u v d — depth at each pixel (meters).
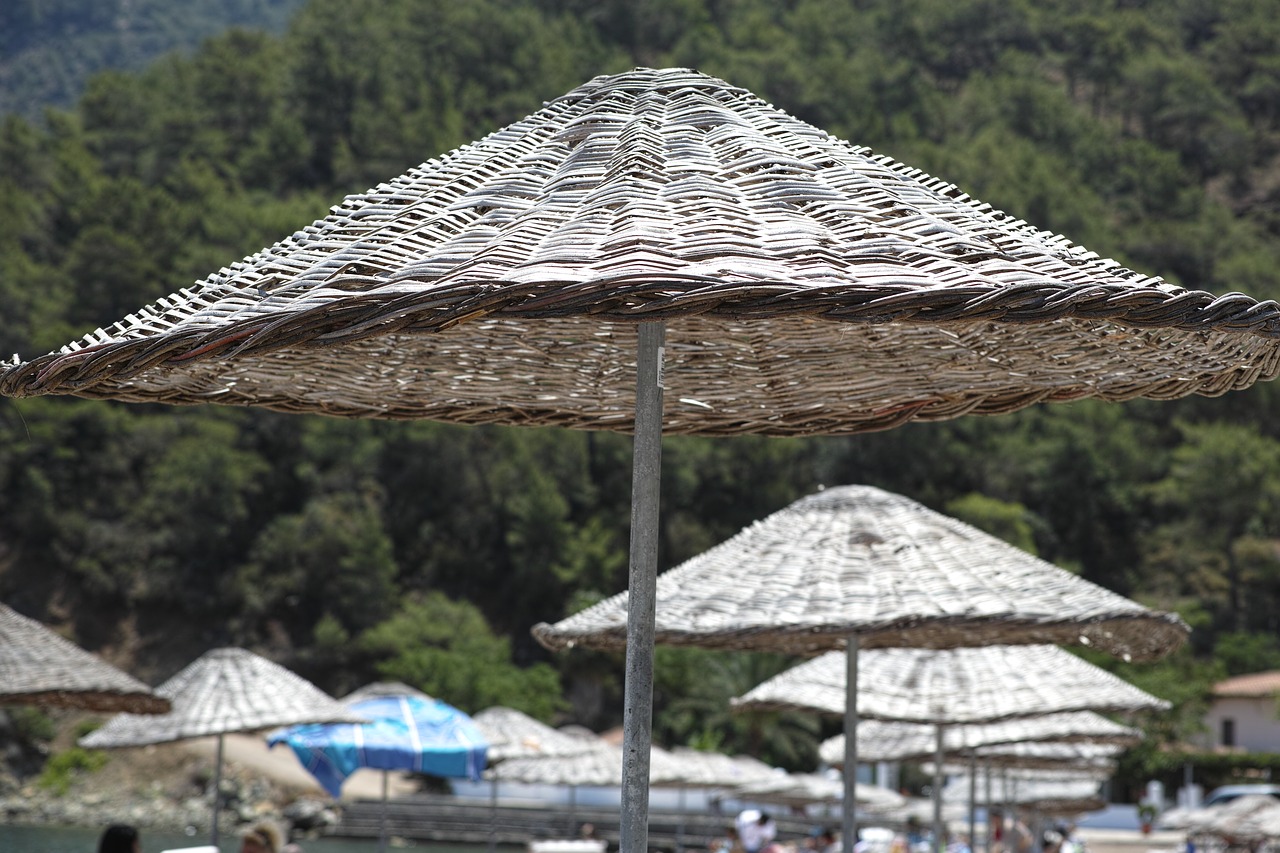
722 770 50.91
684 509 136.00
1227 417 159.88
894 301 4.07
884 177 5.53
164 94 183.25
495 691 94.62
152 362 4.50
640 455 5.34
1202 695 87.94
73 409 129.75
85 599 125.38
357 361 6.72
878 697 14.91
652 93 6.16
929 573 10.76
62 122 171.88
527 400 7.38
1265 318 4.30
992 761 29.39
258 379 6.64
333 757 25.44
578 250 4.52
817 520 11.68
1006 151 190.25
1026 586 10.72
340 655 119.62
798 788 51.16
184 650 123.56
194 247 139.75
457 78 191.62
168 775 87.56
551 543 129.12
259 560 126.94
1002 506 128.88
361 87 181.62
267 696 22.36
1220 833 43.56
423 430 136.12
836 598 10.43
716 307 4.07
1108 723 20.80
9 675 15.30
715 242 4.50
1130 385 6.36
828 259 4.47
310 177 173.75
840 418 7.54
